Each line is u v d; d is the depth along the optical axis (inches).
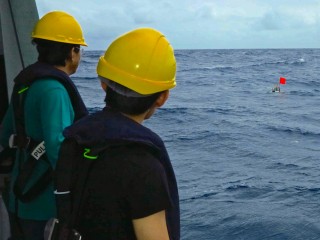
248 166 689.0
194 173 642.2
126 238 50.6
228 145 849.5
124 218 49.9
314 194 529.3
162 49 54.4
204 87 2054.6
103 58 55.5
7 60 119.3
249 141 892.6
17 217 82.8
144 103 53.4
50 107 76.1
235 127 1048.8
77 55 85.3
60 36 82.0
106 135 50.6
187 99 1593.3
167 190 50.1
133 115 53.8
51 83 77.7
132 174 49.1
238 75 2736.2
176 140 889.5
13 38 119.6
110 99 53.7
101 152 50.5
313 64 4015.8
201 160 725.3
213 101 1550.2
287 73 2940.5
